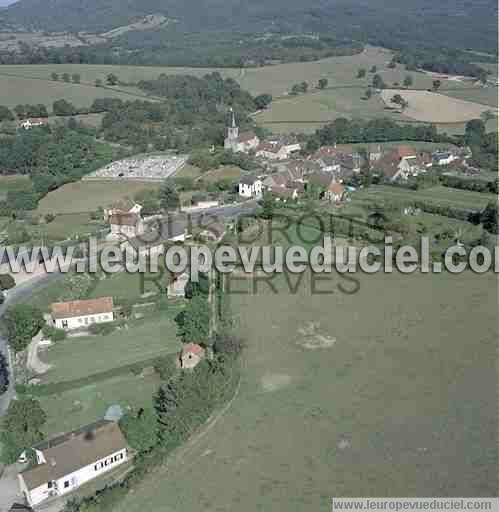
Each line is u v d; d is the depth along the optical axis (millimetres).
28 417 102188
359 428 101812
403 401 108750
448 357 122500
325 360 122750
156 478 91875
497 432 99875
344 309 143875
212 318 138125
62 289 156750
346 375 117250
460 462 93750
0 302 149875
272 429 102000
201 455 96375
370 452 96312
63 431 103750
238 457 95750
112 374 118875
